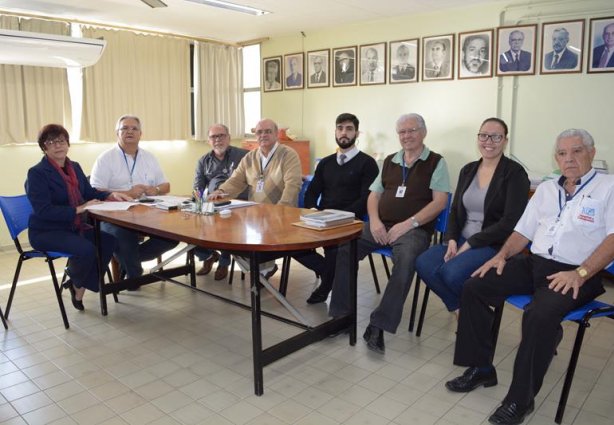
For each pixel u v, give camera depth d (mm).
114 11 4586
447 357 2520
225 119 6289
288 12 4766
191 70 5977
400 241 2725
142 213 2770
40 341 2713
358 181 3273
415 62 4969
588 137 2084
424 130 2916
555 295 1947
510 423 1918
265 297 3402
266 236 2156
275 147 3543
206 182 4066
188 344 2682
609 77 4000
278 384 2258
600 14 3977
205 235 2182
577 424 1943
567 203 2148
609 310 1944
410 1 4398
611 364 2445
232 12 4723
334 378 2309
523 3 4297
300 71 5887
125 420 1979
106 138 5234
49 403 2107
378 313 2570
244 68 6477
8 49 4062
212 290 3539
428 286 2619
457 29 4672
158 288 3584
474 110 4680
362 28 5289
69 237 2896
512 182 2510
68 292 3508
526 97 4410
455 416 2002
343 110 5586
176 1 4293
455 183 4887
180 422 1966
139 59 5410
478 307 2162
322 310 3154
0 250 4805
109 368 2414
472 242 2510
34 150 4895
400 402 2105
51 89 4824
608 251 1960
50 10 4504
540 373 1933
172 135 5812
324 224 2311
